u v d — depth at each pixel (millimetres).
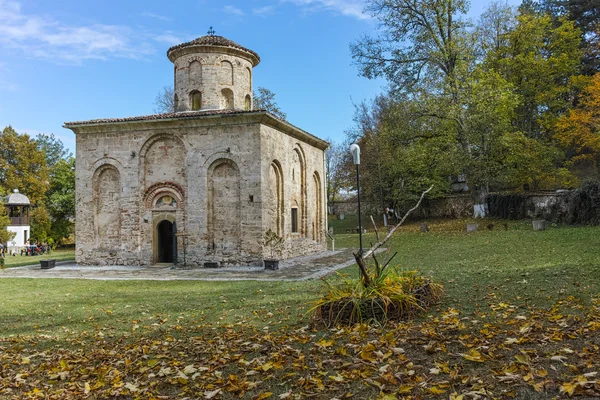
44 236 53562
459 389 4605
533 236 24375
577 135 36281
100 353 7418
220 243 22203
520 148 33781
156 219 23359
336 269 19219
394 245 28797
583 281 9969
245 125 22016
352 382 5129
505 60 38438
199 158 22516
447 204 44969
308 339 7012
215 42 25797
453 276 13156
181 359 6777
